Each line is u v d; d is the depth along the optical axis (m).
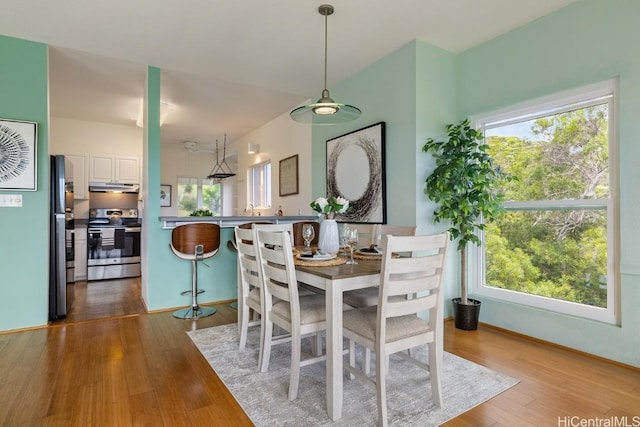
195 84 4.18
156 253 3.64
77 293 4.40
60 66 3.59
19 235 3.02
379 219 3.50
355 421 1.73
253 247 2.38
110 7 2.58
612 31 2.38
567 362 2.39
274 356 2.50
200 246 3.41
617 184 2.41
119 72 3.77
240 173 7.33
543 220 2.85
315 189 4.66
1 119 2.93
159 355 2.50
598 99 2.50
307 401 1.90
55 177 3.32
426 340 1.84
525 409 1.83
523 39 2.90
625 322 2.32
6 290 2.97
